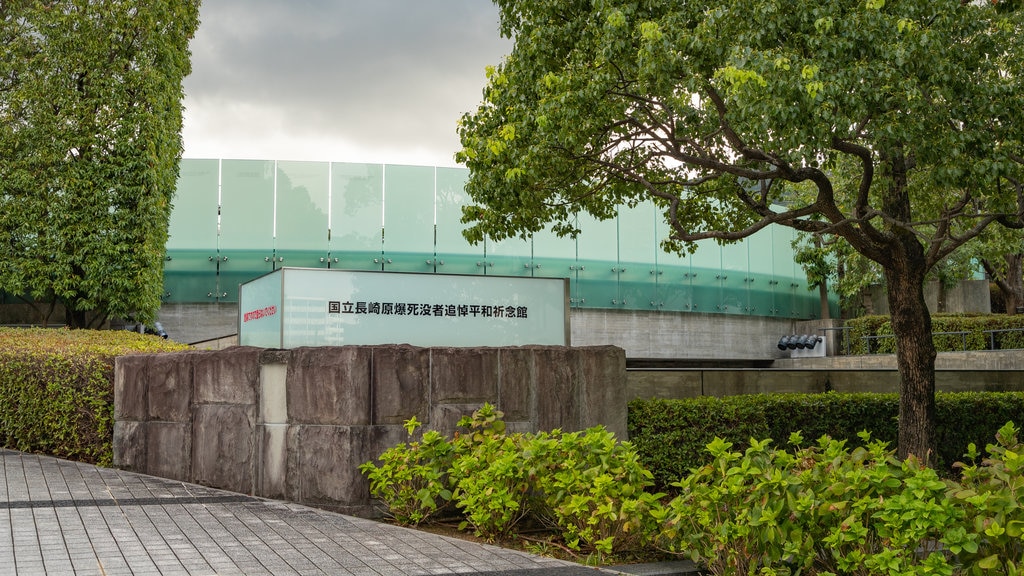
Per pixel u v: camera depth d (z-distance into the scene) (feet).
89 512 23.90
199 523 23.00
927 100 28.35
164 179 65.46
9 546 19.88
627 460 21.08
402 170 77.56
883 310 93.50
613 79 31.22
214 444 28.71
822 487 17.20
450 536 22.80
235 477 27.99
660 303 81.30
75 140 61.11
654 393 35.88
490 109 35.60
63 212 60.85
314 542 21.30
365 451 25.43
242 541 21.16
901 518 15.23
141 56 62.59
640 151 39.42
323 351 26.21
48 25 61.21
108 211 61.82
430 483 23.57
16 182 60.70
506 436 24.94
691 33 28.91
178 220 73.61
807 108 26.32
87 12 61.93
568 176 35.78
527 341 33.30
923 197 36.91
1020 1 31.17
